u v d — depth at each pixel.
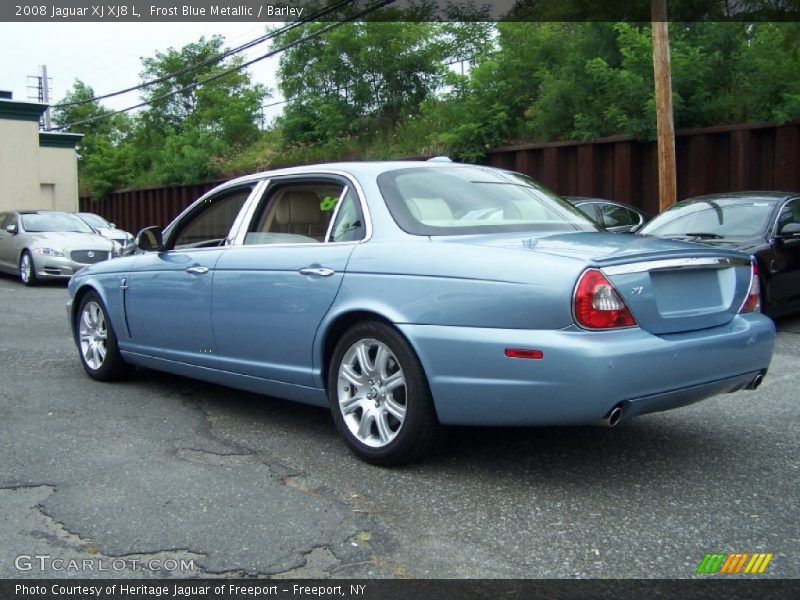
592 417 3.52
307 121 28.33
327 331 4.38
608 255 3.66
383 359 4.13
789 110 14.09
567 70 18.34
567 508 3.64
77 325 6.61
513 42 21.25
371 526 3.44
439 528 3.42
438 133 22.03
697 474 4.09
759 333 4.12
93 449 4.54
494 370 3.67
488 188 4.72
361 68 27.12
